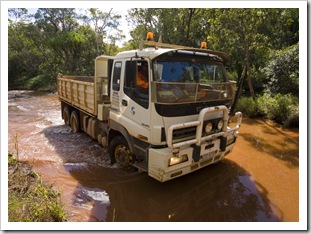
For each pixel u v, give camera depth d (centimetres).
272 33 1393
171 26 1855
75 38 2495
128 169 482
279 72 1133
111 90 493
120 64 458
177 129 375
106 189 426
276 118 912
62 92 859
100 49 2908
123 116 449
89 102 617
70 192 411
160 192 419
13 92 2238
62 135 741
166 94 367
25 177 443
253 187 440
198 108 405
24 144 646
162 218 354
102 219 346
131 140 434
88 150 606
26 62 3027
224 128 432
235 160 559
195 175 481
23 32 2847
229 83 463
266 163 543
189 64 413
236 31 1066
